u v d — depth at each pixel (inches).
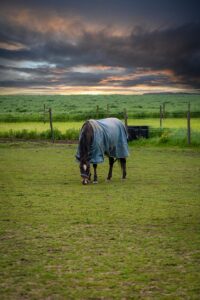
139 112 2021.4
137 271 230.1
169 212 367.6
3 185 506.3
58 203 404.5
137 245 275.6
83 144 510.9
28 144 998.4
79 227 320.2
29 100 4261.8
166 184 510.9
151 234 301.3
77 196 439.5
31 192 462.0
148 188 485.1
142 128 999.0
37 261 246.2
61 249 267.9
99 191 468.1
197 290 205.3
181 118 1784.0
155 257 252.2
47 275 224.7
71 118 1723.7
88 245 275.9
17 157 778.8
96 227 319.9
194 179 545.6
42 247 271.9
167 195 443.5
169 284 212.5
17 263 242.8
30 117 1739.7
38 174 590.6
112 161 549.6
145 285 211.5
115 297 197.9
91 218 346.9
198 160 727.7
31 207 388.5
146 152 840.3
